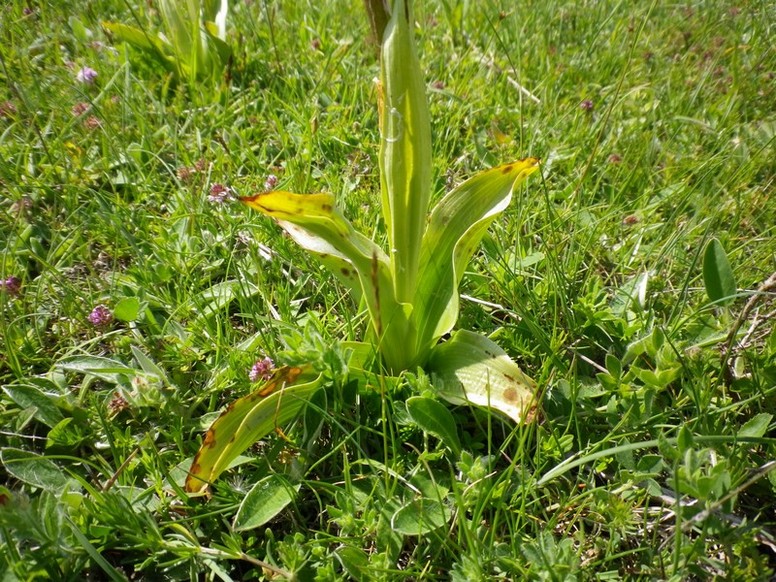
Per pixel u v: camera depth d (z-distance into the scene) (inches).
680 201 16.7
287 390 9.9
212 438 9.5
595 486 10.5
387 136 9.8
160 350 12.3
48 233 15.1
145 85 20.0
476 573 8.5
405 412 10.5
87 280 13.9
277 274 14.2
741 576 8.5
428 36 25.1
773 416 11.2
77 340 12.8
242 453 10.7
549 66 22.7
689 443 9.0
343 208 16.0
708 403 10.9
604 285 14.9
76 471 10.5
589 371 12.5
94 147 17.2
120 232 14.3
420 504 9.1
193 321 13.2
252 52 22.5
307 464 10.4
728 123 20.4
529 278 14.5
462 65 22.9
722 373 11.3
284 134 17.9
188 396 11.8
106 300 13.6
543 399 11.3
